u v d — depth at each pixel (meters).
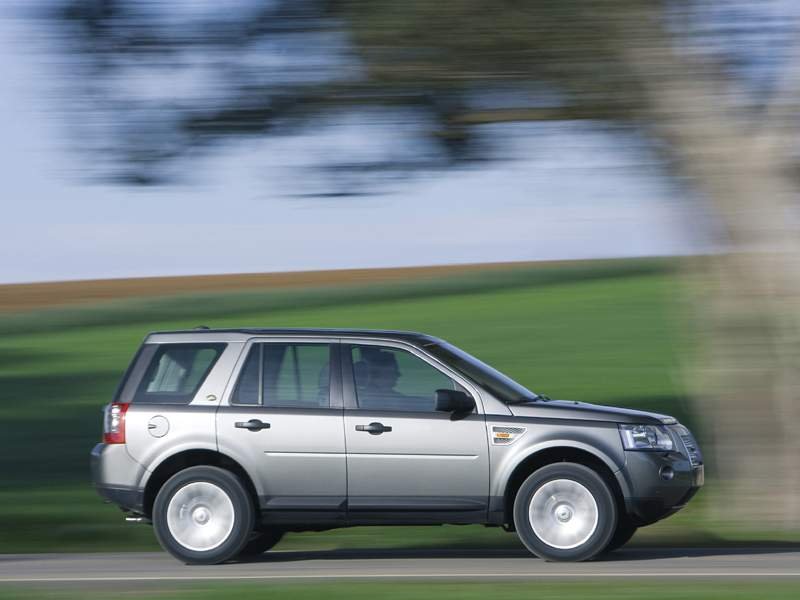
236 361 26.38
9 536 34.47
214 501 25.81
